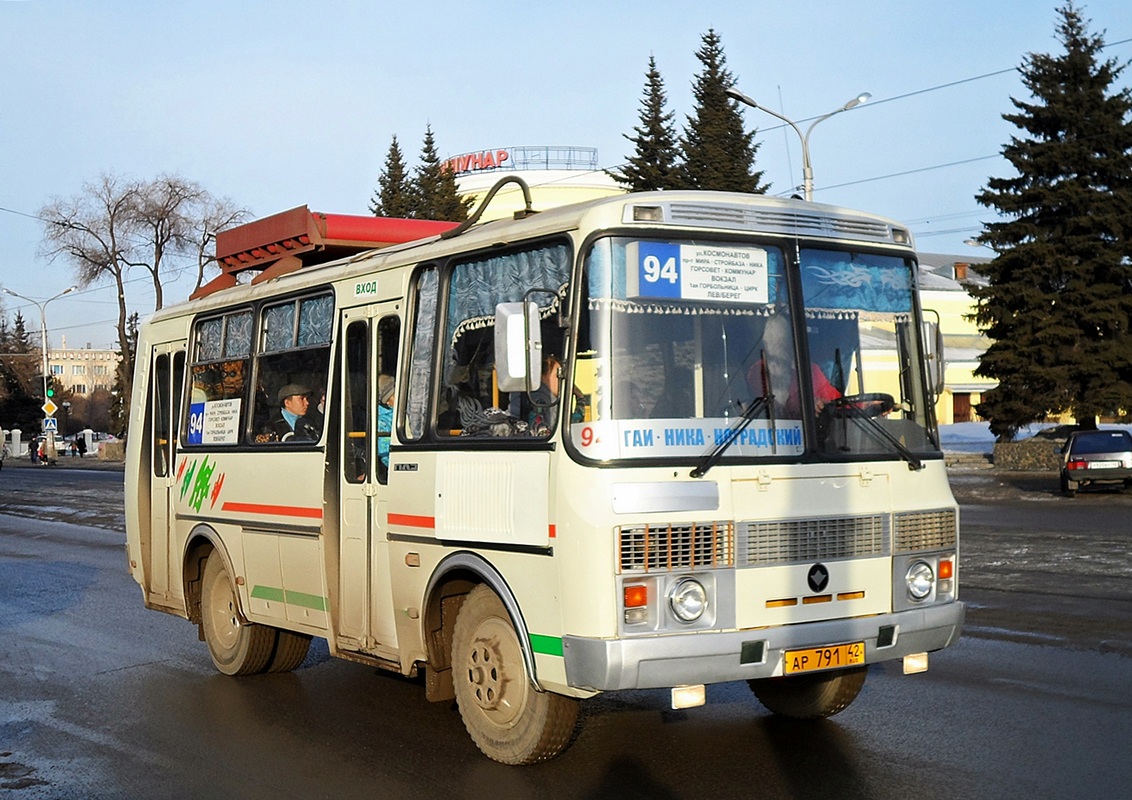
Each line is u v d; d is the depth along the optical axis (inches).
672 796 235.5
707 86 1689.2
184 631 455.8
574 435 230.4
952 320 2800.2
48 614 500.7
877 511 249.3
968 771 243.6
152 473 419.2
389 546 287.3
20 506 1178.6
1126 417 1454.2
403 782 252.8
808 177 1194.0
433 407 274.1
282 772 264.4
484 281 264.2
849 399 251.9
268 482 341.7
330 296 320.8
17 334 4997.5
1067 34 1448.1
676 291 237.1
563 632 229.9
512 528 244.5
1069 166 1419.8
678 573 226.7
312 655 408.8
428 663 273.4
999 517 837.2
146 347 432.8
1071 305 1405.0
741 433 236.7
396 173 2331.4
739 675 229.0
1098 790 229.0
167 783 259.1
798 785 239.1
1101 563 553.6
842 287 255.9
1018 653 357.1
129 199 2372.0
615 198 237.6
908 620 249.3
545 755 252.2
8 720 320.2
